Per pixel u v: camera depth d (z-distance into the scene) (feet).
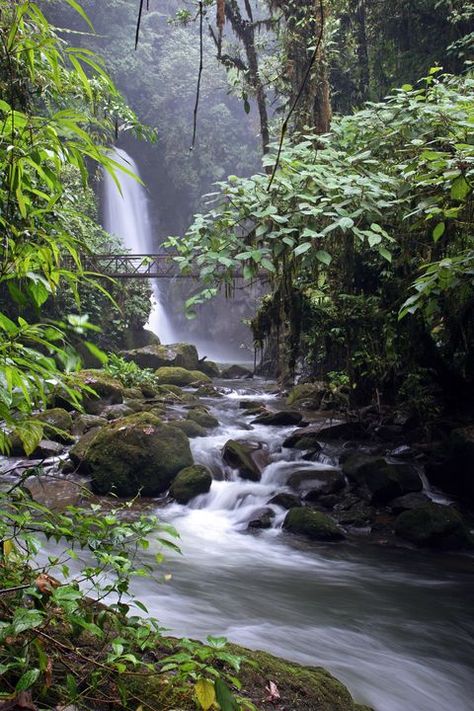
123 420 27.84
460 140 20.04
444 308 26.05
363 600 17.35
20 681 5.85
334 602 17.04
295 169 21.25
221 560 20.07
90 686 7.01
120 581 7.79
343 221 19.07
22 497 7.80
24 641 7.05
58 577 14.82
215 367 62.18
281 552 21.29
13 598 7.23
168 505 25.46
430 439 28.50
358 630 15.17
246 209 20.47
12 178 5.61
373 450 28.86
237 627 14.38
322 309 28.37
